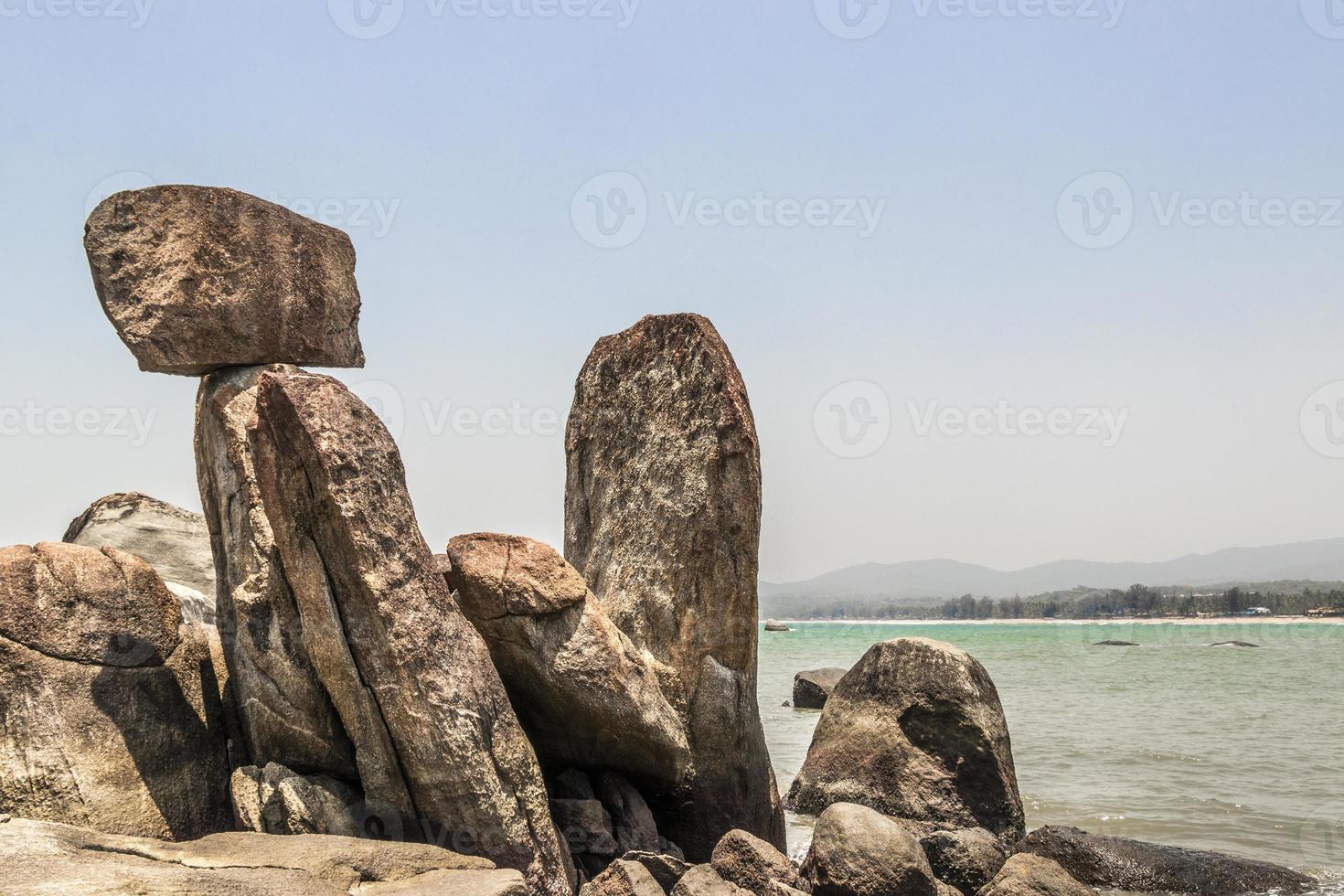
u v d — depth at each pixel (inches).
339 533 346.3
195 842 317.1
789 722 1045.8
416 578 354.9
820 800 608.7
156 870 278.5
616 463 502.0
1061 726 1000.9
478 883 298.7
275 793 355.9
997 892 415.5
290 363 437.1
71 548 387.5
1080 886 424.5
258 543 391.9
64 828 307.9
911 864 405.1
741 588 461.1
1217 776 729.6
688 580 464.4
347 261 460.1
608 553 492.4
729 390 467.5
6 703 348.2
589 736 411.5
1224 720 1037.2
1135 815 609.3
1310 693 1309.1
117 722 364.5
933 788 581.9
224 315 416.2
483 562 396.5
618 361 511.5
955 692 592.4
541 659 396.8
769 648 2696.9
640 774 431.5
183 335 410.9
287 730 374.0
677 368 486.0
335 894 284.4
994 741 583.8
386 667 346.0
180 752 378.3
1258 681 1508.4
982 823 571.5
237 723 402.6
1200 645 2357.3
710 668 456.8
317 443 342.6
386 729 351.3
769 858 388.5
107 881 267.4
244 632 386.6
